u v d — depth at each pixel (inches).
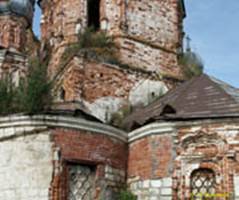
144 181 824.9
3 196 779.4
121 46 1125.7
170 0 1213.1
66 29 1161.4
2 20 1350.9
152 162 823.1
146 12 1170.0
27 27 1400.1
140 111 1024.2
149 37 1161.4
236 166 785.6
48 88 855.7
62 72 1099.9
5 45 1326.3
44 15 1282.0
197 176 805.9
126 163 865.5
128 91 1107.3
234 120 799.1
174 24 1205.7
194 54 1238.9
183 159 808.9
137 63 1133.7
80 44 1125.1
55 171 778.2
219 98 858.8
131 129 903.7
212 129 805.9
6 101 876.0
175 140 816.9
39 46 1348.4
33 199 768.3
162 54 1168.2
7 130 800.9
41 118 794.8
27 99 823.1
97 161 820.0
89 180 815.7
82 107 989.8
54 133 794.8
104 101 1080.2
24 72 1278.3
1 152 796.0
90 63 1087.6
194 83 943.0
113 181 833.5
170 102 897.5
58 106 922.1
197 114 823.7
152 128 833.5
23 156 786.8
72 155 798.5
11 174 783.7
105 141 838.5
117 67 1107.9
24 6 1374.3
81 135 813.9
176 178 802.2
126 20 1142.3
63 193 775.7
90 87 1075.3
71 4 1168.2
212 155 798.5
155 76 1141.1
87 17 1161.4
